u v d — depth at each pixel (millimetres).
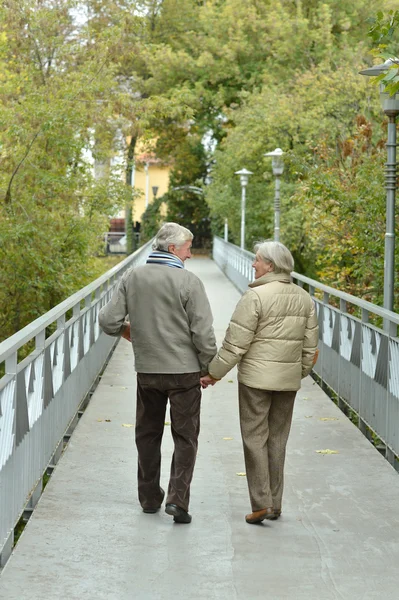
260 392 6418
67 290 19266
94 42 24375
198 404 6461
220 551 5980
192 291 6316
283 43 46688
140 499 6789
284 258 6363
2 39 20875
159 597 5191
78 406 10242
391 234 10930
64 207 19859
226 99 54500
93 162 23703
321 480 7777
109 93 24656
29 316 19328
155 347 6340
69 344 9336
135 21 24500
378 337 9055
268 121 31953
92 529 6379
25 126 18609
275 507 6672
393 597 5234
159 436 6715
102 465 8164
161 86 55031
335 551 6012
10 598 5148
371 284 16484
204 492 7398
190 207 65500
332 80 29922
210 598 5188
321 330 12914
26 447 6543
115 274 17062
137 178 82625
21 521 10250
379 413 8969
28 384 6664
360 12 49625
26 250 18266
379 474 7969
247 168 39656
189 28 57594
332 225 17344
